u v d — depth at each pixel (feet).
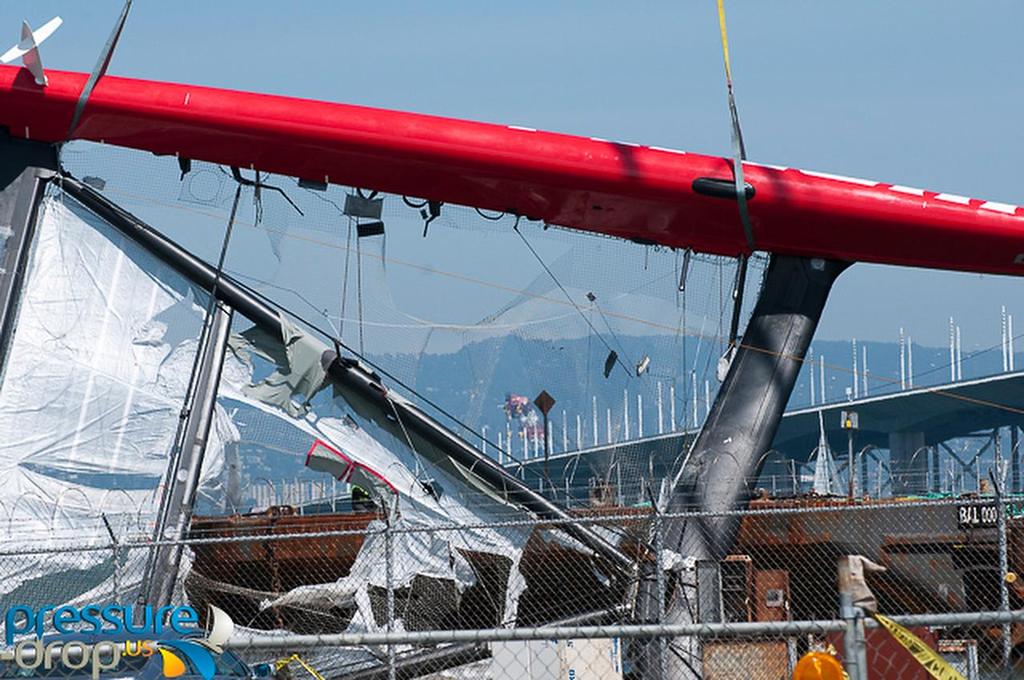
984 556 287.69
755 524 288.71
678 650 226.17
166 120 296.71
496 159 303.48
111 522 288.10
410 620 285.64
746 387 316.40
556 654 205.67
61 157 305.12
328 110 301.63
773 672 235.40
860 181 314.76
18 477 288.30
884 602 283.38
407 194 314.35
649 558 267.59
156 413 299.58
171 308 307.37
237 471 307.78
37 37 286.87
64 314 299.99
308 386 308.81
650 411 323.98
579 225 322.14
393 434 310.86
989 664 250.16
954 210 311.88
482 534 294.05
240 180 311.06
